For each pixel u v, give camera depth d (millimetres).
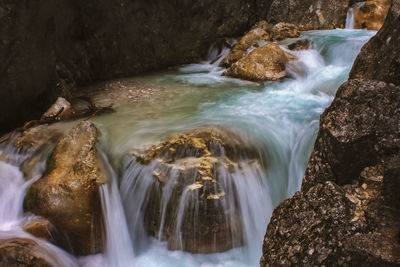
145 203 4375
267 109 5879
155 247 4422
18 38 5012
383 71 3584
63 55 6949
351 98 3137
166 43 8758
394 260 2152
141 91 7023
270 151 4758
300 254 2596
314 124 5141
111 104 6273
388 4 11117
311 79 7344
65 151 4539
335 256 2400
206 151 4316
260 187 4508
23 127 5320
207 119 5367
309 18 11281
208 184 4078
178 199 4129
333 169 3082
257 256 4301
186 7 8789
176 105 6191
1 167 4734
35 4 5059
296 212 2865
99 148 4652
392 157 2656
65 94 6332
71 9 6867
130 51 8125
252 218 4418
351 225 2496
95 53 7555
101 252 4223
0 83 5059
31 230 3838
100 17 7344
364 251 2271
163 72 8625
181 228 4191
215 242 4238
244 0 10359
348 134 2951
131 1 7707
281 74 7527
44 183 4234
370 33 9859
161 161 4328
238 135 4766
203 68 9000
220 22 9859
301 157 4766
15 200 4336
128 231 4496
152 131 4984
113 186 4426
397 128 2793
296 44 8547
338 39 8695
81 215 4074
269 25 10703
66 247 4059
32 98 5562
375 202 2619
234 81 7602
